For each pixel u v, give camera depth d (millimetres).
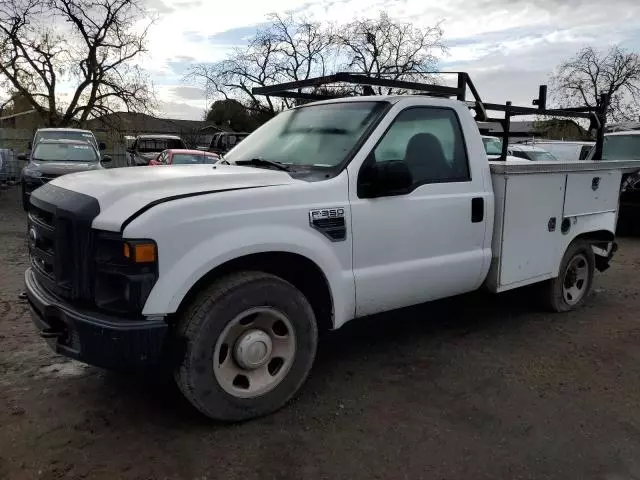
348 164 3719
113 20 28781
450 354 4523
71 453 3008
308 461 2984
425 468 2943
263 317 3377
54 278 3293
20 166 19984
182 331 3098
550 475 2902
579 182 5242
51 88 29406
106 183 3291
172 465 2922
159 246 2945
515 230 4672
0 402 3564
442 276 4219
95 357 2994
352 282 3697
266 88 4906
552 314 5590
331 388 3869
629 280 7246
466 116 4469
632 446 3184
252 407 3352
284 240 3322
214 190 3227
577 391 3875
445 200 4168
